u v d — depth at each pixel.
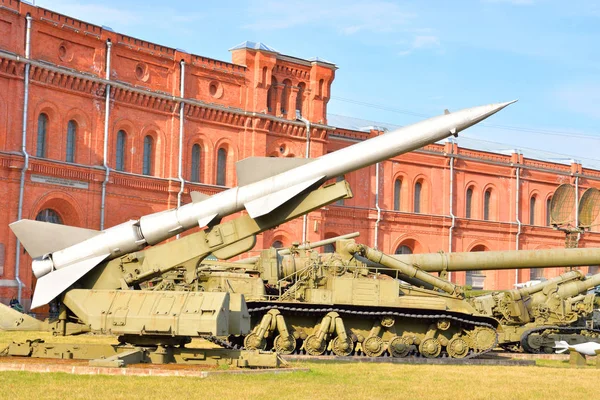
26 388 18.34
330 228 62.03
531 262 33.28
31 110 44.72
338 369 24.03
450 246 68.56
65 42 46.50
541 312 35.44
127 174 49.06
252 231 24.16
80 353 23.23
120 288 23.92
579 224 57.19
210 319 21.38
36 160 44.56
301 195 24.22
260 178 24.36
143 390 18.30
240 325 22.53
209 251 24.11
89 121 47.56
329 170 24.12
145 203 50.25
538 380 23.44
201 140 53.56
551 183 76.44
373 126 66.62
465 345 30.25
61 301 23.30
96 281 24.06
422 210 68.00
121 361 21.28
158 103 50.97
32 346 23.52
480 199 71.38
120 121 49.22
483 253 33.03
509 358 32.31
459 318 30.03
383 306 29.19
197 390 18.45
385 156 24.42
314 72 59.56
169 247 24.12
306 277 29.31
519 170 73.88
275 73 57.81
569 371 26.58
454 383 22.00
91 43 47.62
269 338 29.06
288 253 31.34
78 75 46.56
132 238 24.08
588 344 29.56
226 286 28.70
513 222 73.00
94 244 23.98
